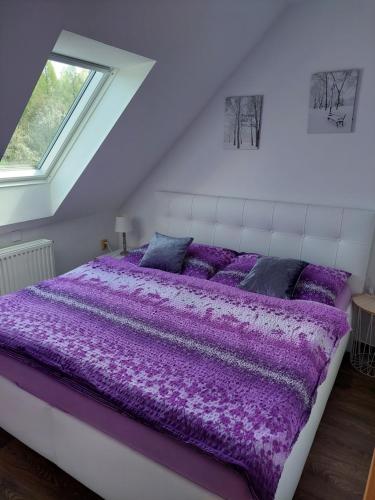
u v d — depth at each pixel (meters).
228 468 1.26
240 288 2.59
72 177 2.98
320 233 2.85
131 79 2.43
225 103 3.12
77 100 2.65
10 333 1.88
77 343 1.82
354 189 2.76
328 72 2.66
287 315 2.19
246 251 3.20
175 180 3.57
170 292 2.47
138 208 3.90
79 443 1.61
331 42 2.62
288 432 1.36
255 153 3.10
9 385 1.82
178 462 1.36
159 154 3.47
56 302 2.27
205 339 1.91
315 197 2.92
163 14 1.91
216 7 2.12
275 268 2.57
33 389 1.73
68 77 2.45
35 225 3.17
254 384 1.58
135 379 1.57
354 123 2.66
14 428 1.89
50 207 3.15
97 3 1.62
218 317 2.15
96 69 2.39
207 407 1.43
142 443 1.43
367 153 2.66
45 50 1.69
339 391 2.46
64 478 1.81
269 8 2.53
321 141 2.80
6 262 2.85
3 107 1.83
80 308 2.20
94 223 3.79
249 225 3.15
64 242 3.51
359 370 2.68
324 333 2.04
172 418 1.38
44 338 1.85
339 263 2.81
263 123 3.00
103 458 1.54
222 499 1.29
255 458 1.23
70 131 2.80
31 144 2.74
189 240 3.05
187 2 1.93
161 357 1.74
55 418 1.66
